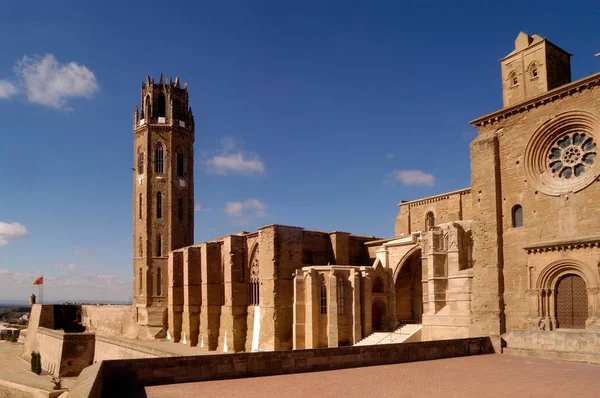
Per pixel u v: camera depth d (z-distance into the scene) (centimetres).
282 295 6625
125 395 1847
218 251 8188
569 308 3256
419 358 2977
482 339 3375
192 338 8381
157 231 9938
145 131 10175
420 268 6650
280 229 6738
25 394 6950
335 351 2605
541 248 3369
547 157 3516
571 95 3356
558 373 2503
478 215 3828
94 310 11462
